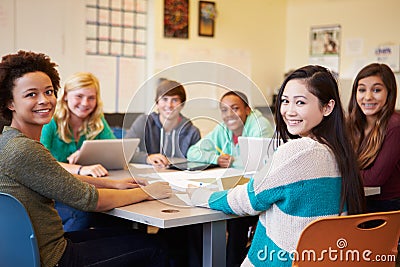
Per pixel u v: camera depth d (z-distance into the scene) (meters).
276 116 2.08
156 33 5.59
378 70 2.82
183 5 5.76
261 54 6.47
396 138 2.74
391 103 2.82
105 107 5.40
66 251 2.02
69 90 3.12
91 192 2.03
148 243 2.26
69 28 5.11
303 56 6.52
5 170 1.89
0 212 1.83
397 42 5.64
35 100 2.03
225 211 2.01
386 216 1.77
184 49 5.81
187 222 1.95
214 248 2.07
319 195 1.86
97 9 5.27
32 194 1.93
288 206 1.86
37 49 4.95
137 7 5.54
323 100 1.94
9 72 2.01
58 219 2.03
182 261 2.75
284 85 2.02
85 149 2.88
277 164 1.88
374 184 2.75
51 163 1.94
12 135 1.95
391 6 5.67
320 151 1.89
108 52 5.38
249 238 2.64
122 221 2.97
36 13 4.92
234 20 6.20
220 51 6.10
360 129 2.91
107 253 2.14
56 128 3.13
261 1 6.41
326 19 6.27
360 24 5.95
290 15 6.63
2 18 4.73
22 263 1.83
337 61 6.18
